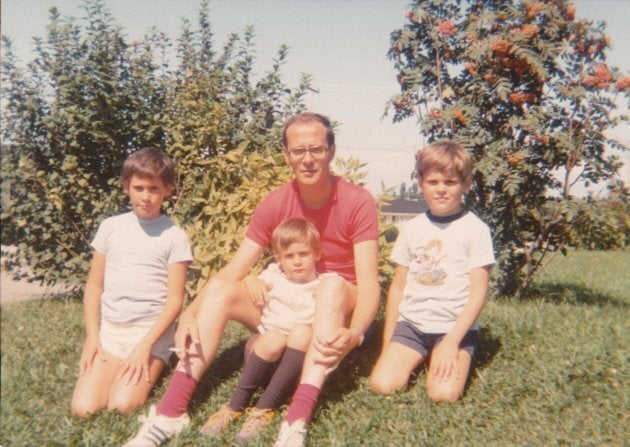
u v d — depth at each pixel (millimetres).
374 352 3555
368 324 2836
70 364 3596
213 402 2896
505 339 3604
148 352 2943
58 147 5621
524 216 5445
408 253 3283
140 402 2906
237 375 3209
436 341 3102
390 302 3299
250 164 4781
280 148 5508
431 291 3117
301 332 2711
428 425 2633
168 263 3162
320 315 2656
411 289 3191
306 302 2900
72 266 5465
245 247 3137
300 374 2969
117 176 5574
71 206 5508
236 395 2717
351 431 2605
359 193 3047
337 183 3084
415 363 3070
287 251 2930
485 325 3859
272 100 5824
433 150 3131
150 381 2990
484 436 2551
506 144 4973
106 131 5441
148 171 3066
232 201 4668
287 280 2996
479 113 5309
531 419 2674
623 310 4633
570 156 5090
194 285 4801
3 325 4562
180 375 2609
